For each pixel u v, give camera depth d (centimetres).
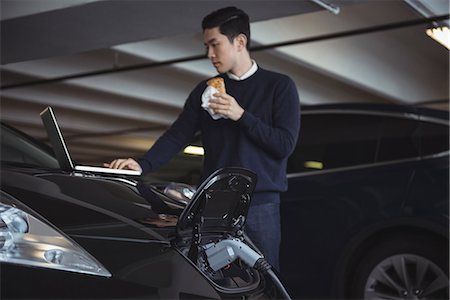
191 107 304
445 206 371
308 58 1077
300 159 416
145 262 180
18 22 542
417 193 379
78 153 1628
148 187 248
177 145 301
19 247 162
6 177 199
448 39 607
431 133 395
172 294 177
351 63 1193
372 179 392
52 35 575
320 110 434
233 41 290
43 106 1208
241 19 292
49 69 932
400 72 1364
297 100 291
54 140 235
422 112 404
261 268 216
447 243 369
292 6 488
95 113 1354
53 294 157
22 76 955
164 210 218
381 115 413
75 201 195
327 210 395
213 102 276
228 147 286
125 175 266
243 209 231
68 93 1200
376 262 383
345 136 415
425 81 1452
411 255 375
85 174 234
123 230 188
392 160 395
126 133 1521
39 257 162
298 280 396
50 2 518
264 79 292
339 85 1397
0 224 164
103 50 921
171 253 190
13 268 157
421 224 373
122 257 176
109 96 1253
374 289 383
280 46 869
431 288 370
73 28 556
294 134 283
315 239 395
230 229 230
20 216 169
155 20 534
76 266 166
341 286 386
